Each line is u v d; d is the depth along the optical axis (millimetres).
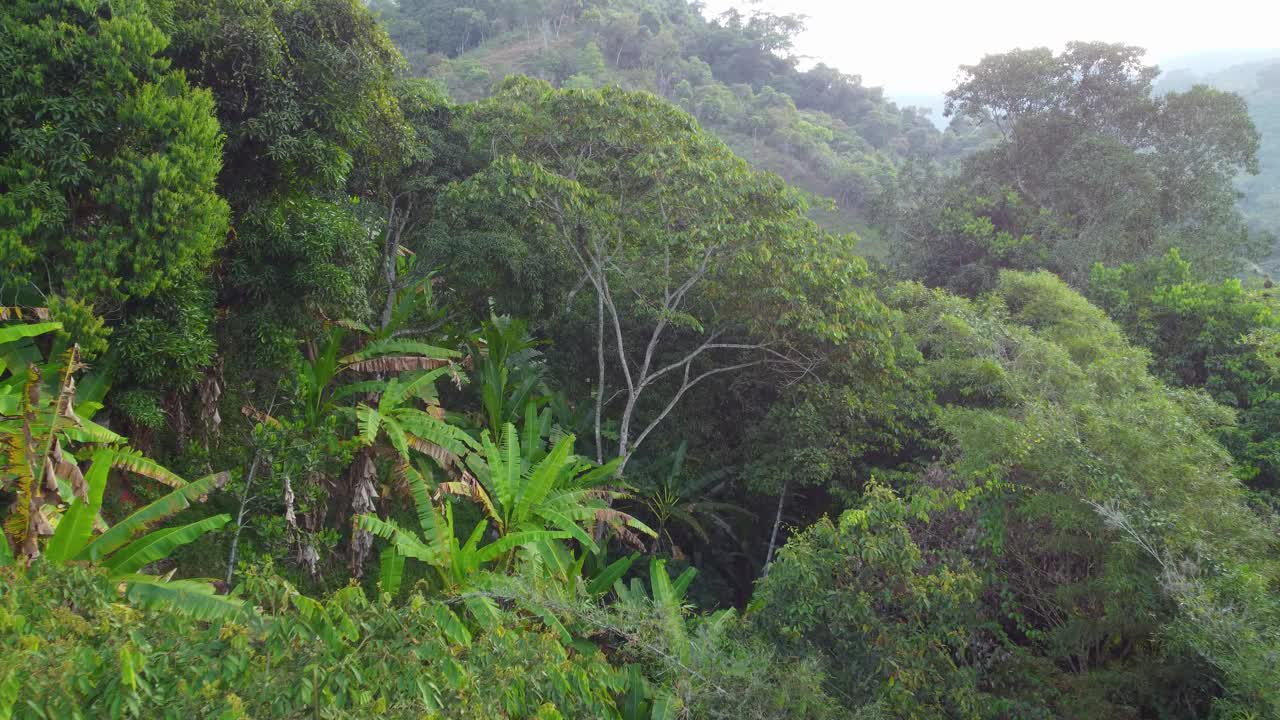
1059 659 9273
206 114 9148
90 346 8070
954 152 109250
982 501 9812
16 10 8148
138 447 9820
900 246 30469
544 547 10680
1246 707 6742
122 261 8562
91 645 4207
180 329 9062
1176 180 28016
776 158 91375
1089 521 8852
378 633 5012
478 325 19719
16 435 6645
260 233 10938
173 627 4547
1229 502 9156
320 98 11094
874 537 8461
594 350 18469
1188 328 18297
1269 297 17891
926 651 8164
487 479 12047
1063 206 28359
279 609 4758
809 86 123250
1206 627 7109
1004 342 15961
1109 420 9898
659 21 122438
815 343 15570
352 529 10820
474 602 7773
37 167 7953
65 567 5059
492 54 108625
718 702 7457
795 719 7246
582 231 15516
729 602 15586
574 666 6961
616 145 14844
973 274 26875
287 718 4051
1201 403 12727
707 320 16875
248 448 11109
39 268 8234
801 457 14906
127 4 8883
